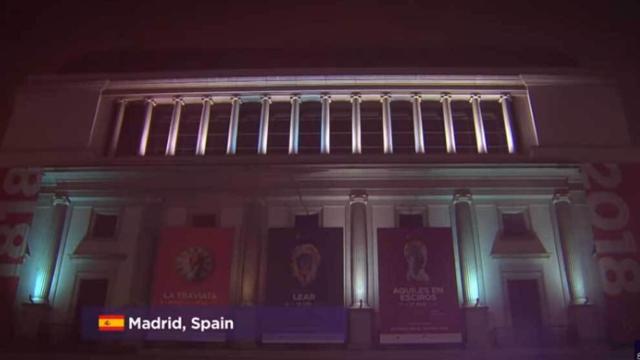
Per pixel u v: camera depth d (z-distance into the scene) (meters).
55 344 32.06
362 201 35.12
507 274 34.09
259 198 35.62
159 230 35.12
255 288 33.25
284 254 33.44
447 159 36.62
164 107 40.53
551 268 34.12
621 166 35.81
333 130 39.06
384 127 38.38
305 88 39.41
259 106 40.09
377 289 33.50
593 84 39.28
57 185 36.38
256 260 33.97
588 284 33.47
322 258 33.25
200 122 39.22
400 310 31.98
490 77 39.31
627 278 32.75
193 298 32.69
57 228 35.16
